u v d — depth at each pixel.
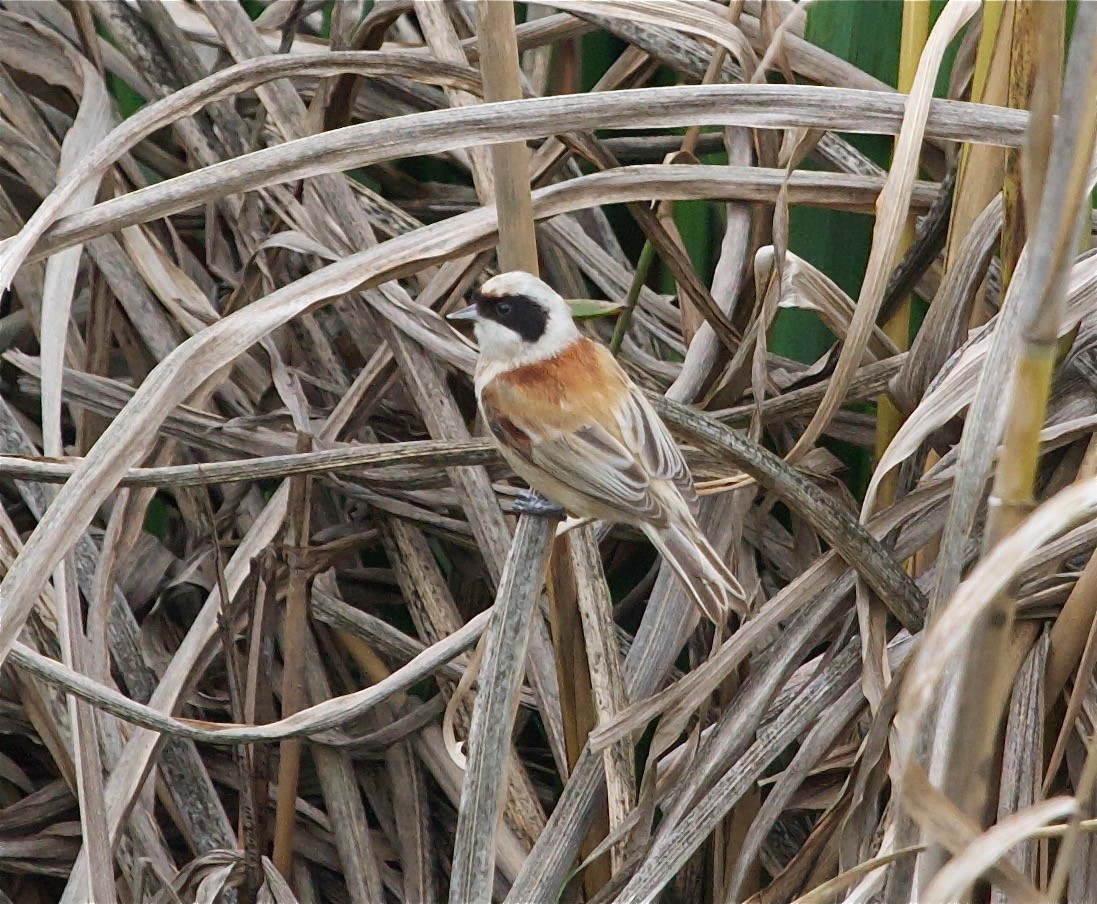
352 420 7.61
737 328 6.93
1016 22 5.07
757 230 7.12
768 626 5.60
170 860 6.68
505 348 6.10
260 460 5.67
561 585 5.94
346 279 5.49
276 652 7.57
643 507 5.60
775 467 5.28
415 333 7.08
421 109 8.91
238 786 7.39
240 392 8.24
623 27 7.43
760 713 5.56
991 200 5.75
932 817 3.44
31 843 7.10
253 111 9.09
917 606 5.48
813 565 5.70
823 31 7.62
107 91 8.27
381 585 8.25
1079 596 5.17
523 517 5.36
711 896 6.40
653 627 6.47
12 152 8.41
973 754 3.79
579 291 8.61
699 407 6.69
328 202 7.76
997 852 3.14
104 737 6.70
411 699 7.82
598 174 5.98
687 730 6.86
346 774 7.26
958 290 5.76
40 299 8.23
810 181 6.13
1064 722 5.05
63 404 8.65
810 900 4.07
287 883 6.72
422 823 7.33
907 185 5.12
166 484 5.63
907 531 5.83
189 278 8.02
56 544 4.92
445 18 7.21
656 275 8.79
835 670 5.63
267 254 7.85
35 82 9.05
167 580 7.82
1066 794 5.42
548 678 6.78
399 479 7.36
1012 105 5.17
